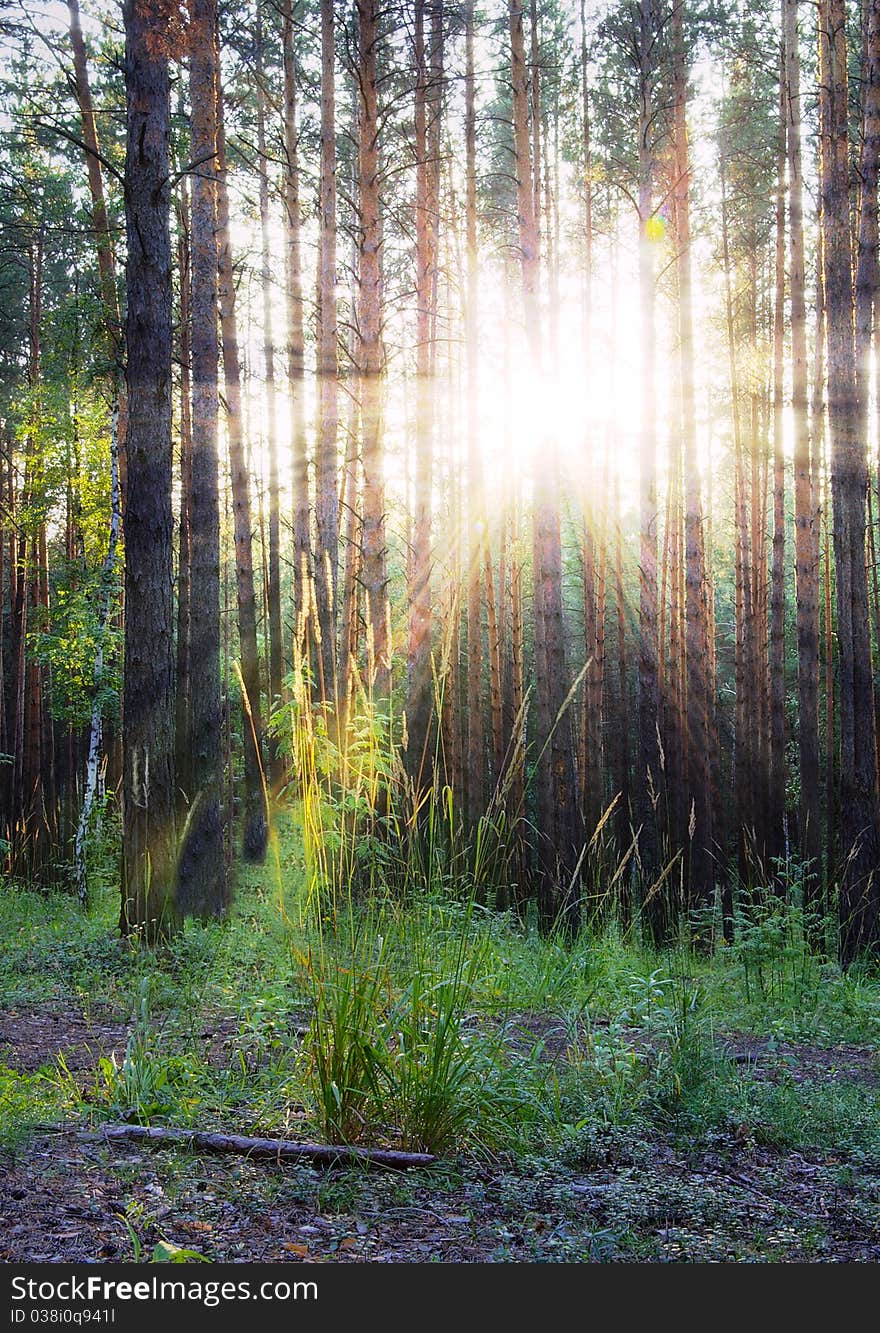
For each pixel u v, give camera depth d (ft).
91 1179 14.05
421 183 59.26
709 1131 19.07
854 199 58.75
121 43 55.11
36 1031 22.48
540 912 45.44
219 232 57.77
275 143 69.62
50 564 89.61
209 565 35.88
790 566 95.20
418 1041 16.39
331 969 16.66
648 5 55.26
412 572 53.93
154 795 32.07
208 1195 13.91
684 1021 22.59
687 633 54.49
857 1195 16.58
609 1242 13.61
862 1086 23.09
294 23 53.67
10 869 65.05
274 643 69.51
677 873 53.93
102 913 46.93
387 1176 15.06
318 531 50.44
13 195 61.72
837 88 43.39
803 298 56.08
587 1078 20.48
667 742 59.62
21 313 92.63
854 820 42.88
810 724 56.54
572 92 75.31
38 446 60.59
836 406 43.68
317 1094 16.39
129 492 32.30
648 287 55.88
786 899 44.29
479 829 18.97
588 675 71.67
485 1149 16.46
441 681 19.02
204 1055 19.99
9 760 77.61
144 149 31.68
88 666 56.59
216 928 30.86
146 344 31.96
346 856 17.87
